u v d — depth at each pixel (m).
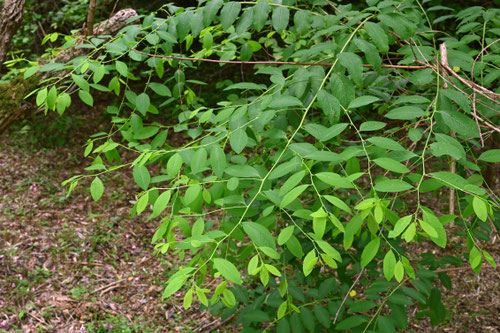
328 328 2.02
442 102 1.28
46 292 4.36
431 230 0.93
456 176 1.03
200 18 1.48
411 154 1.13
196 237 1.08
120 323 4.09
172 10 1.64
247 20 1.43
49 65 1.42
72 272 4.68
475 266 1.09
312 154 1.13
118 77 1.67
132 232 5.41
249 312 1.99
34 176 6.40
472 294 4.38
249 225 1.08
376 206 0.99
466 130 1.17
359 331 1.82
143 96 1.59
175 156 1.30
